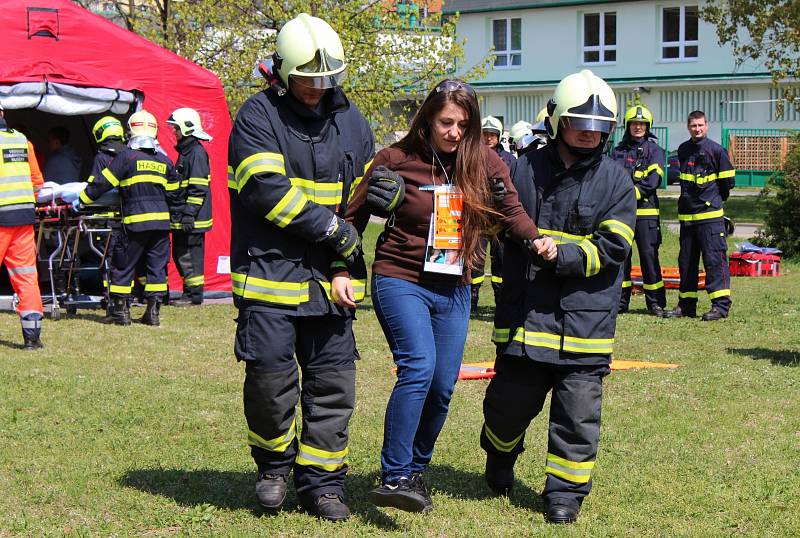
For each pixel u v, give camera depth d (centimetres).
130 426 640
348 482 525
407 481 442
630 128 1202
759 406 711
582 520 470
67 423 646
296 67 435
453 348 464
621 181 475
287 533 449
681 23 3850
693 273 1187
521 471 553
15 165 895
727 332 1062
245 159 441
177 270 1266
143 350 920
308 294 450
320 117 453
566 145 475
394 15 1712
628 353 935
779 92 3753
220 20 1789
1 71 1121
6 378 774
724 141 3844
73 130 1534
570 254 453
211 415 673
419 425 472
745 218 2644
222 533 447
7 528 453
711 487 521
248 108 448
